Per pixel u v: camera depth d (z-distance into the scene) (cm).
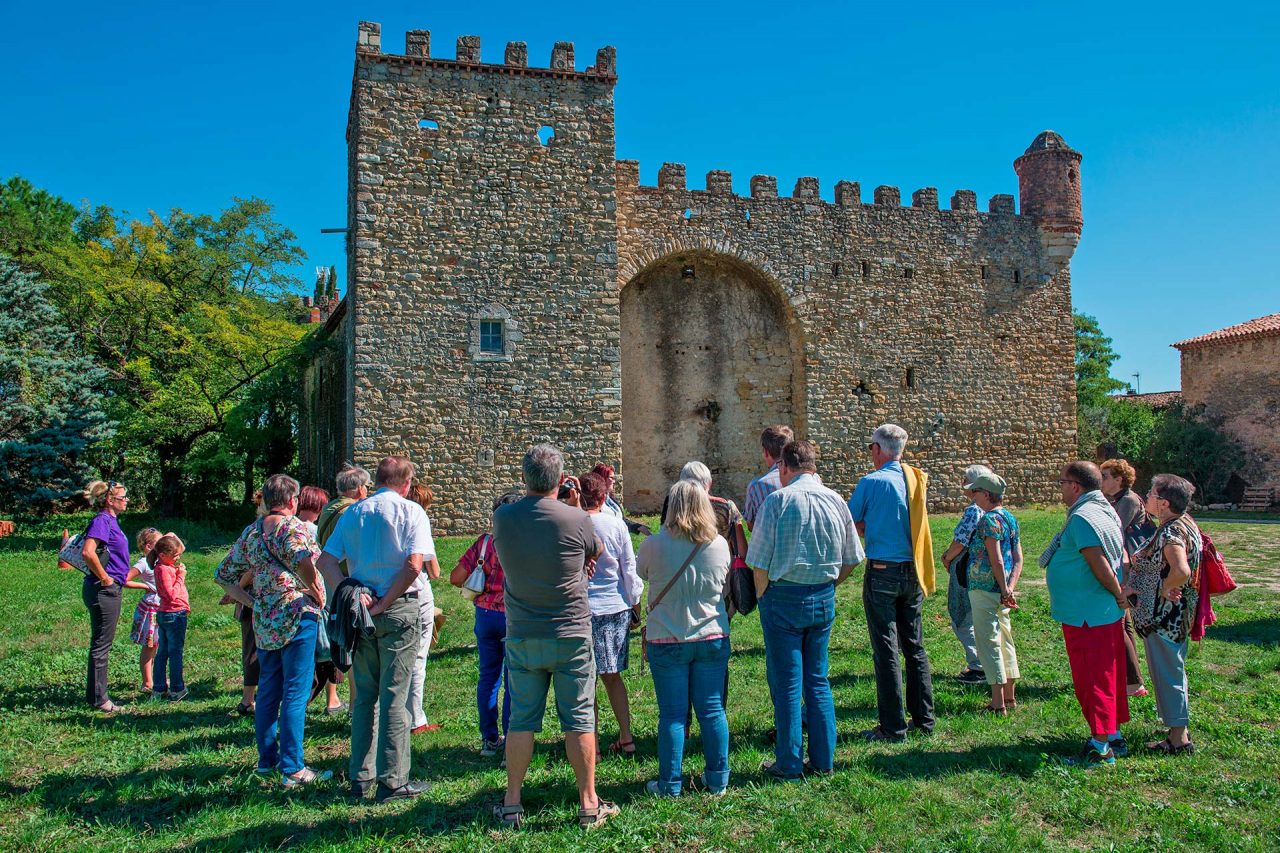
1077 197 2622
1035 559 1405
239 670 820
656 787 498
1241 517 2538
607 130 1972
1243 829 439
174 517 2475
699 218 2259
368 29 1841
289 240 3950
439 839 444
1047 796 481
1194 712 627
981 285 2520
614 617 575
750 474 2370
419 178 1853
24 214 3073
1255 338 2978
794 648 518
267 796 505
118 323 2550
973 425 2477
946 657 828
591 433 1919
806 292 2348
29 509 2169
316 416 2755
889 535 585
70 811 486
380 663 512
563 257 1927
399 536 514
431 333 1842
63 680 780
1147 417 3584
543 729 624
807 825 446
